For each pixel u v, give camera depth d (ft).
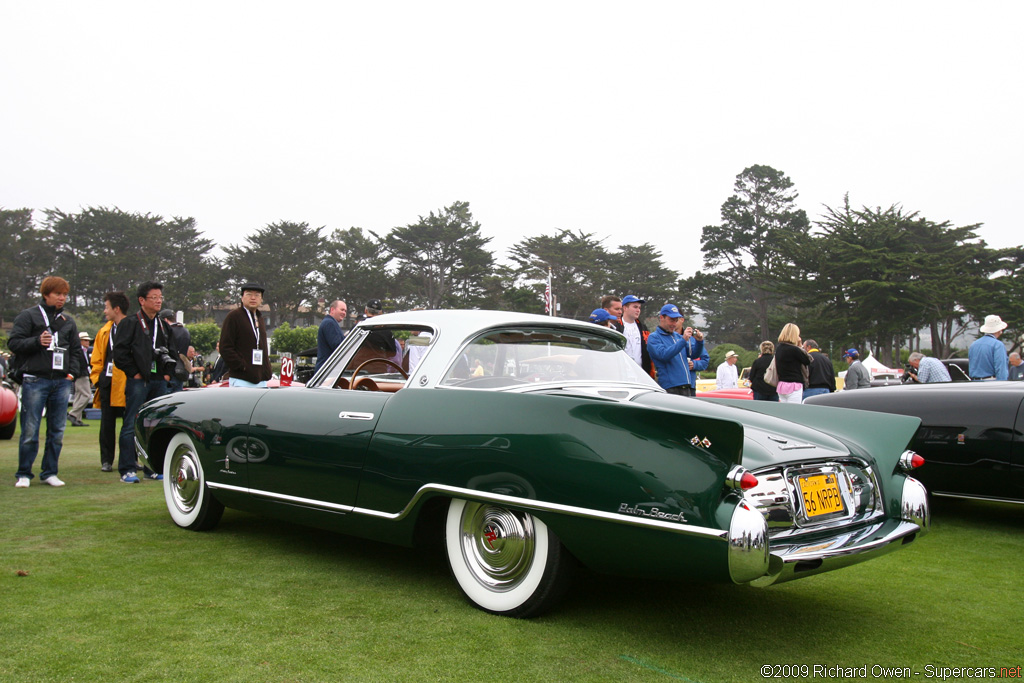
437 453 9.90
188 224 261.44
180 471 14.21
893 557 13.25
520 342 11.53
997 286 162.71
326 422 11.34
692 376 27.55
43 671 7.75
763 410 11.45
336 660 8.16
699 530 7.93
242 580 11.02
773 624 9.61
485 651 8.48
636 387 11.78
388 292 244.01
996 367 27.84
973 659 8.61
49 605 9.72
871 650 8.82
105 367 20.94
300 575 11.33
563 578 9.17
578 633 9.11
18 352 18.15
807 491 9.17
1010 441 14.55
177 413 13.98
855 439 10.46
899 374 64.69
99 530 13.96
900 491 10.02
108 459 21.12
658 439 8.38
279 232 257.14
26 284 251.80
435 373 10.77
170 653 8.27
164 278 252.01
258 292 19.97
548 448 8.94
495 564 9.71
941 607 10.43
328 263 246.27
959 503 18.52
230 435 12.83
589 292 212.64
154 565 11.69
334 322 24.40
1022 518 16.71
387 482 10.40
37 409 18.30
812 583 11.54
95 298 252.01
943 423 15.31
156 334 19.83
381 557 12.44
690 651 8.64
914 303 161.79
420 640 8.78
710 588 11.11
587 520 8.61
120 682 7.53
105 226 249.96
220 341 19.63
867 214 183.83
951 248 177.06
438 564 12.09
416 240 232.12
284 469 11.85
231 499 12.97
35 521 14.61
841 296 173.68
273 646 8.52
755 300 245.45
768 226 229.66
